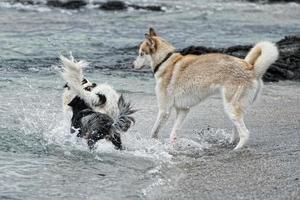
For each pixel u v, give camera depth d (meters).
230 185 9.00
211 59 11.95
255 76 11.76
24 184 8.91
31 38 26.44
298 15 43.75
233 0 51.38
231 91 11.65
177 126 12.19
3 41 25.09
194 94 12.05
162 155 10.93
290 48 23.58
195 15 39.84
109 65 21.02
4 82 17.14
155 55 12.48
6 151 10.62
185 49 22.14
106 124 10.97
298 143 11.68
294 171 9.66
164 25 33.81
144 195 8.59
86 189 8.84
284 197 8.36
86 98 11.43
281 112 14.70
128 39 27.59
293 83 19.31
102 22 33.72
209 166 10.16
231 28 34.03
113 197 8.49
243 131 11.58
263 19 40.19
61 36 27.53
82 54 23.05
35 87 16.73
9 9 36.56
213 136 12.55
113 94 11.58
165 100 12.27
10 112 13.61
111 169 9.96
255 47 11.90
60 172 9.63
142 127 12.96
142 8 41.25
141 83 18.17
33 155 10.51
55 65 20.47
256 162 10.30
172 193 8.67
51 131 12.10
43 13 36.06
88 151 10.94
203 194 8.60
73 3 39.69
